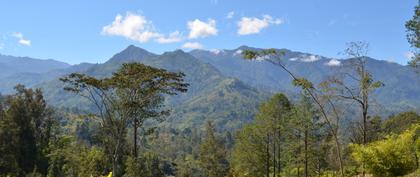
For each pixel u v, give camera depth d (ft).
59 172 204.54
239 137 195.21
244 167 196.54
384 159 78.84
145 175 158.30
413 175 85.30
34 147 222.28
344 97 84.74
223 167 230.89
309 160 170.81
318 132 155.84
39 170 220.02
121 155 177.17
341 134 116.67
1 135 205.57
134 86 119.96
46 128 237.66
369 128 142.41
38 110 233.55
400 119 199.00
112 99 124.77
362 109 85.15
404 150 80.84
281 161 194.49
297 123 157.48
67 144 238.68
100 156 170.60
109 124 133.59
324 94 85.61
